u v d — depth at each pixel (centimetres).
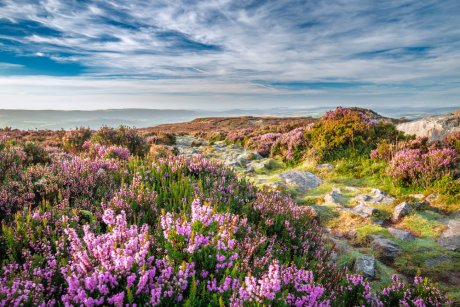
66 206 461
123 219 354
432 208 743
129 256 272
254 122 6019
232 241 348
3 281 269
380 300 390
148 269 287
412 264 552
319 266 427
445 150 941
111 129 1416
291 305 309
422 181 884
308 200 920
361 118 1467
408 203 766
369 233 665
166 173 681
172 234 336
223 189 647
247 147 1975
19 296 243
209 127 5588
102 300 248
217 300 273
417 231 661
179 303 269
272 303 281
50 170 612
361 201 853
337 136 1345
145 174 656
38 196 522
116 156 938
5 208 450
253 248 384
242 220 479
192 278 287
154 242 341
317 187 1044
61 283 286
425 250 584
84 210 443
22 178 567
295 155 1425
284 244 487
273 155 1612
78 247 309
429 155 948
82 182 554
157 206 498
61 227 379
